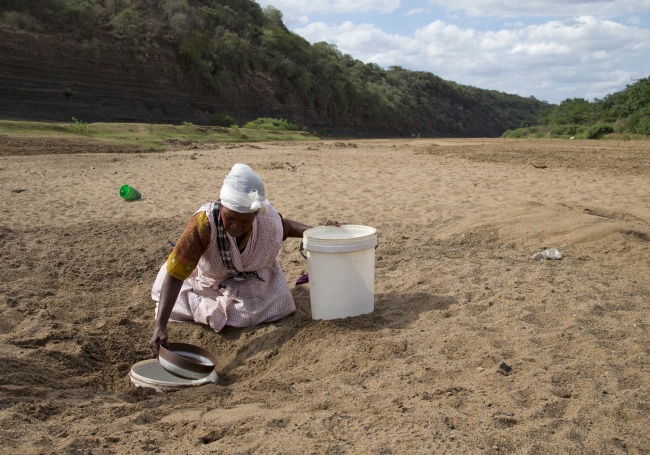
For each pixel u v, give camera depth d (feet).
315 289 11.75
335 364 9.65
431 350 9.75
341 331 11.02
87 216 24.39
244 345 11.41
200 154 63.21
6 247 17.98
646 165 46.75
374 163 52.29
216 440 7.00
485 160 54.24
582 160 52.75
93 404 8.23
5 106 107.04
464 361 9.15
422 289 13.79
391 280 14.85
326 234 12.38
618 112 151.53
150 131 85.66
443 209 25.52
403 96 316.60
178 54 149.48
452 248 18.48
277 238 11.50
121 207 26.89
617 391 7.70
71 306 13.24
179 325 12.42
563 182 35.73
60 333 11.02
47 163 46.50
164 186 34.27
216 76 160.86
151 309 13.50
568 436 6.50
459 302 12.53
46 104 113.80
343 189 33.22
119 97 130.62
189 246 10.16
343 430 6.97
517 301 12.39
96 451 6.49
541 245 18.28
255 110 182.19
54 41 116.98
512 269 15.31
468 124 404.57
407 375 8.80
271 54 200.44
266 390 8.95
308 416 7.38
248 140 100.22
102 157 54.49
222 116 150.00
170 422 7.50
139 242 19.56
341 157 60.85
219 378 10.18
